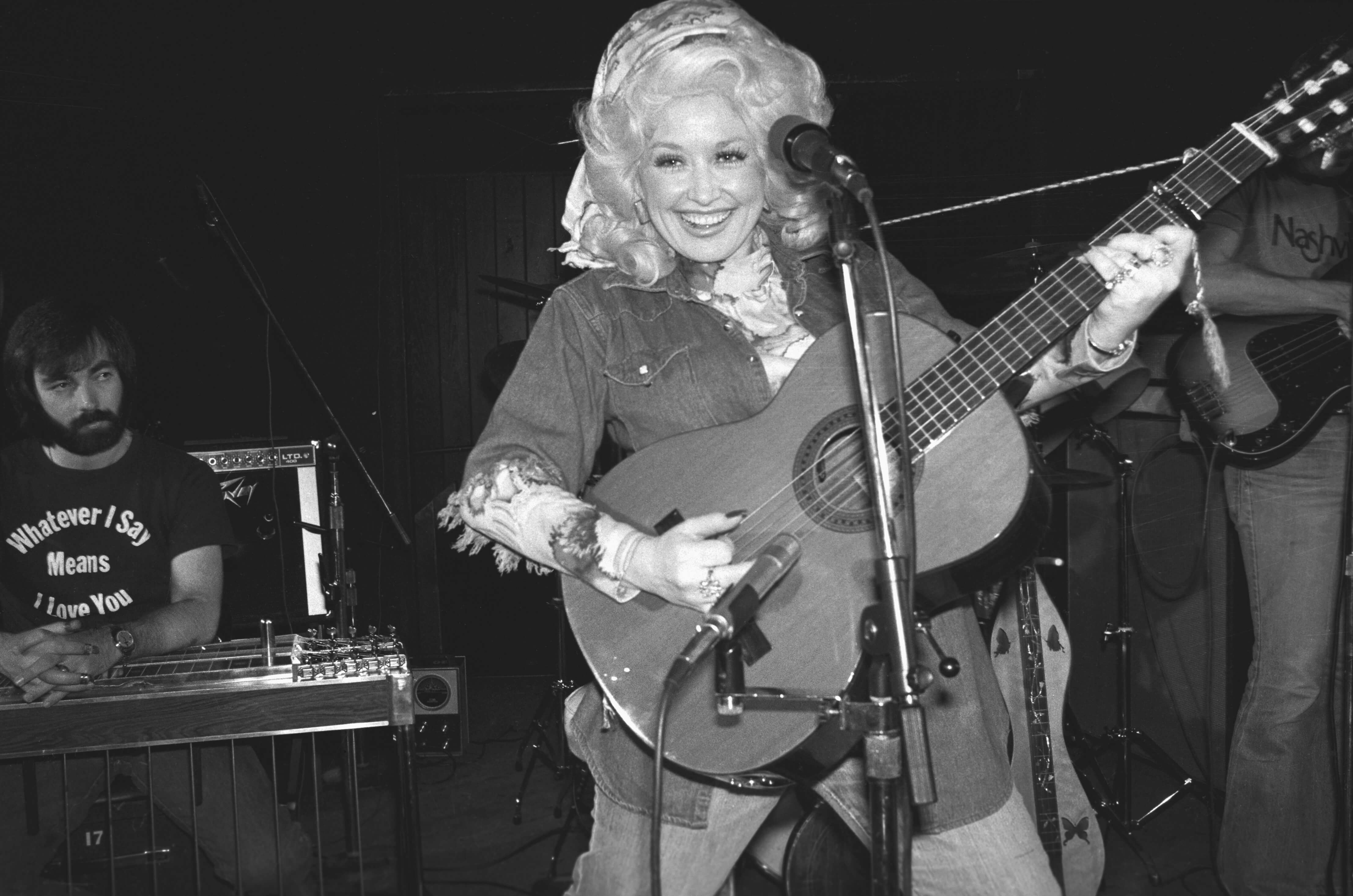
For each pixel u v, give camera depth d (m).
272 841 2.64
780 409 1.76
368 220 5.14
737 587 1.47
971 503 1.64
